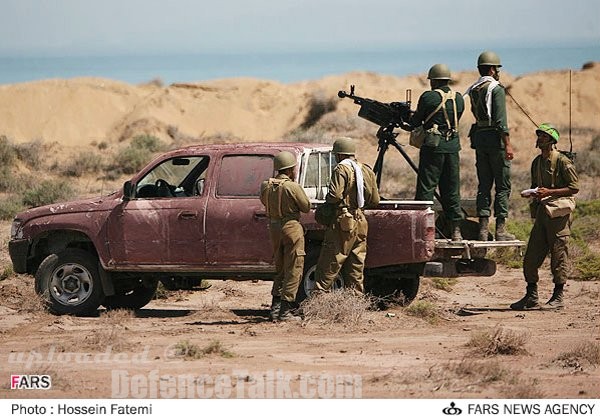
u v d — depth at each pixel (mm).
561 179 43562
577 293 49531
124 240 43094
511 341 34875
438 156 42844
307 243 42781
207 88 185250
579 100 193875
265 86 189125
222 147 43062
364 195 40688
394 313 42219
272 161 42281
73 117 178750
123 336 38250
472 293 50562
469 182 103438
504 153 43719
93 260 43875
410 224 41094
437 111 42844
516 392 29312
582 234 66438
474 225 45312
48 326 41000
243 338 37812
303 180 42000
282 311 40531
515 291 50938
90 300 43781
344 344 36469
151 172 43438
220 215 42188
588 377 31547
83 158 113125
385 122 44344
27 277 53188
